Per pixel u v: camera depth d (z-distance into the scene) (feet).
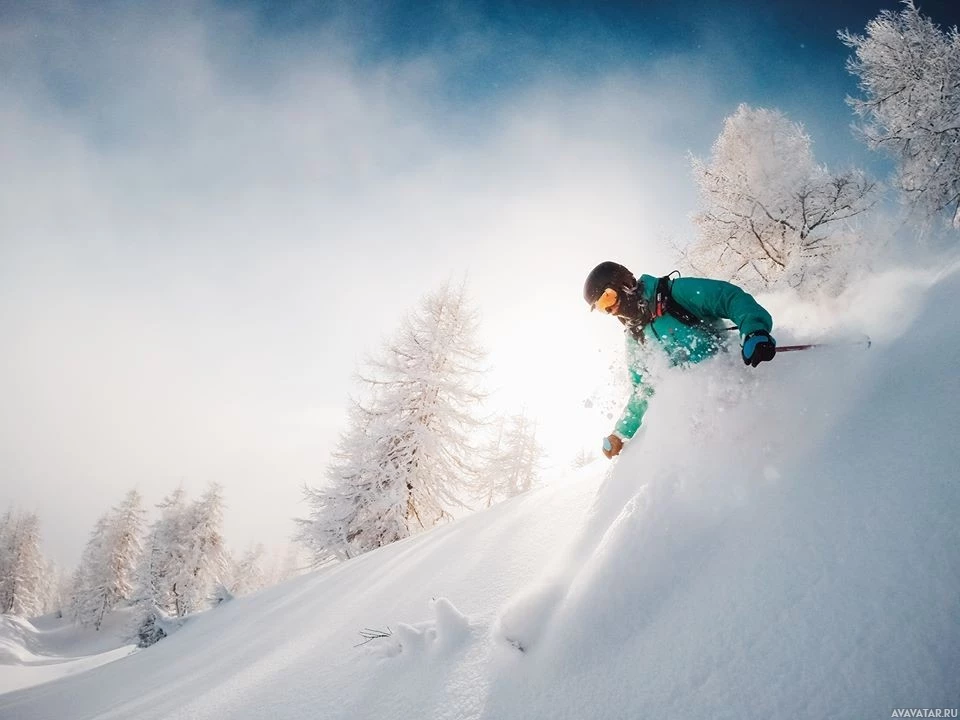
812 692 3.47
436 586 9.99
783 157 37.27
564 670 4.89
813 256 32.71
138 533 137.80
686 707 3.88
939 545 3.77
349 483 48.60
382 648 7.70
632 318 7.72
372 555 21.74
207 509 118.62
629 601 5.11
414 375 51.47
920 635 3.37
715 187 38.93
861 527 4.27
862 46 38.11
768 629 4.03
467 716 5.06
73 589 144.77
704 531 5.29
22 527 153.17
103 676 23.50
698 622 4.47
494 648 5.88
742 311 6.31
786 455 5.46
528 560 8.55
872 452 4.88
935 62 35.09
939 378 5.22
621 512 6.24
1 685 74.33
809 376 6.30
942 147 34.12
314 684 7.84
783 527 4.72
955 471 4.18
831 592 3.97
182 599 109.50
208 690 11.01
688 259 40.55
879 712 3.15
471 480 52.39
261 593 29.07
